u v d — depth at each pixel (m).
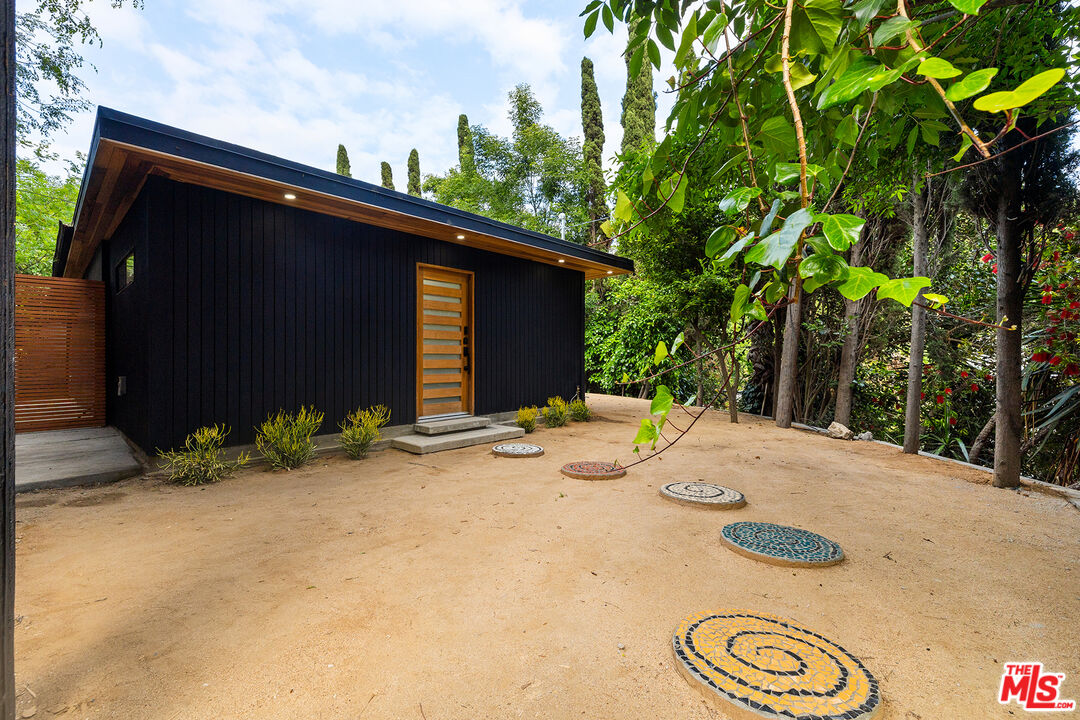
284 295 5.08
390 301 6.06
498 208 16.25
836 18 0.78
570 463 4.93
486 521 3.21
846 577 2.44
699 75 1.15
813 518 3.33
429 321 6.55
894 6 0.83
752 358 9.56
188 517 3.23
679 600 2.19
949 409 6.52
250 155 4.04
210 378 4.54
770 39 0.92
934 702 1.57
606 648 1.83
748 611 2.07
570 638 1.89
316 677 1.65
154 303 4.20
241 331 4.75
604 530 3.05
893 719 1.49
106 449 5.13
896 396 7.36
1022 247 4.17
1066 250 4.56
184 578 2.36
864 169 3.31
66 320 6.69
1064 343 4.62
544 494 3.85
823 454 5.54
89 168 4.04
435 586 2.30
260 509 3.42
